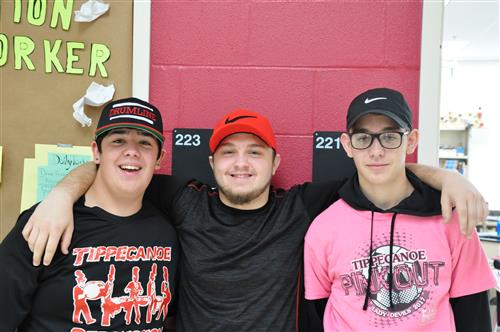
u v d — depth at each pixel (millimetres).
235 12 1241
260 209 1029
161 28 1252
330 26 1227
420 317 875
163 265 972
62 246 878
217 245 998
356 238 948
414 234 925
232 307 956
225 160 1023
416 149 1199
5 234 1206
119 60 1229
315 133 1218
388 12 1212
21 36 1216
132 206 984
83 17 1211
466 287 904
